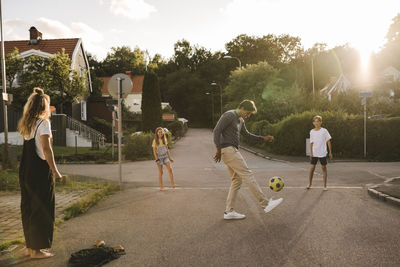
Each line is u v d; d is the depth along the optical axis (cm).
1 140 2678
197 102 8175
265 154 2044
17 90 2447
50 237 364
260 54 6500
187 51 8925
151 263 345
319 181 971
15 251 385
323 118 1853
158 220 526
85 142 2741
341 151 1838
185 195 750
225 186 893
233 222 506
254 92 3725
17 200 699
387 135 1795
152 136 2025
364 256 359
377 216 537
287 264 339
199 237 433
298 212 567
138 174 1188
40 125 360
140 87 5734
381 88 3769
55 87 2522
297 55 6750
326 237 427
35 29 3281
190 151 2353
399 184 840
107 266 338
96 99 3619
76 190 808
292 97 2844
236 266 335
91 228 483
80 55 3403
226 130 522
